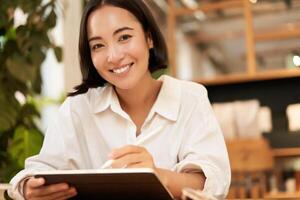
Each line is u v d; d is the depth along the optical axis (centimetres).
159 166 130
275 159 371
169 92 135
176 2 402
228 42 405
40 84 244
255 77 373
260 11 384
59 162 134
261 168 325
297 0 374
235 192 325
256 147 328
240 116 347
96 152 137
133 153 107
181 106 133
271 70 377
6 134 236
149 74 134
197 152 125
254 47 380
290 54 375
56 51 238
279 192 346
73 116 138
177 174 113
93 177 94
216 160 124
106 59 120
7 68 226
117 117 136
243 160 328
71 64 260
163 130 132
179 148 131
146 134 132
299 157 367
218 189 117
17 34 228
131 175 91
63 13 244
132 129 133
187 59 409
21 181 114
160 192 97
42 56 229
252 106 348
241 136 344
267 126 369
